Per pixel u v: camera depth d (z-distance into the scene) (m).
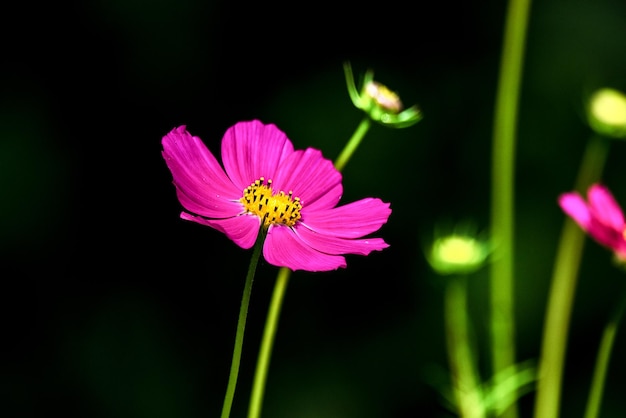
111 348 1.49
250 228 0.72
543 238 1.57
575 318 1.60
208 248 1.56
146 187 1.56
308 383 1.51
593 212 0.82
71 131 1.54
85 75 1.56
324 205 0.73
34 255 1.49
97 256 1.52
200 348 1.52
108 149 1.55
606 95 0.95
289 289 1.55
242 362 1.52
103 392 1.46
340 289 1.57
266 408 1.50
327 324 1.55
